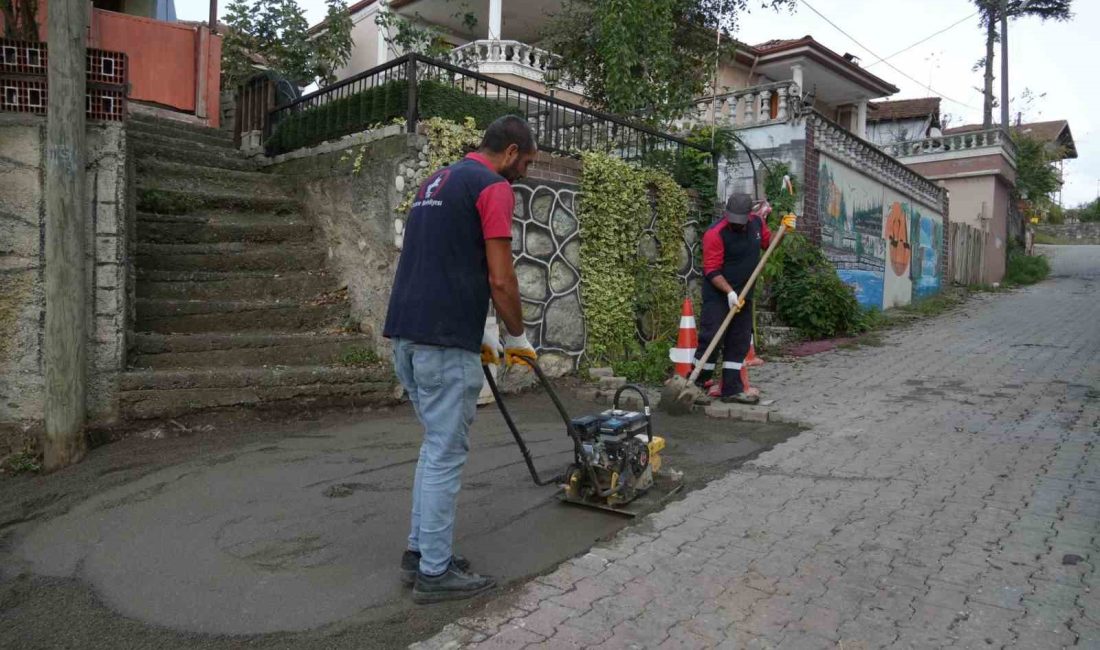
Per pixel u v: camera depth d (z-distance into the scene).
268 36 12.02
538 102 7.93
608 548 3.65
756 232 6.82
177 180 8.00
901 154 21.83
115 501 4.13
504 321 3.16
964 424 6.08
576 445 4.02
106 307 5.14
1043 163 28.92
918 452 5.27
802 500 4.32
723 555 3.58
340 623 2.91
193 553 3.50
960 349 10.05
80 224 4.75
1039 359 9.21
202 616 2.95
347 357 6.50
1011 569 3.41
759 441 5.62
